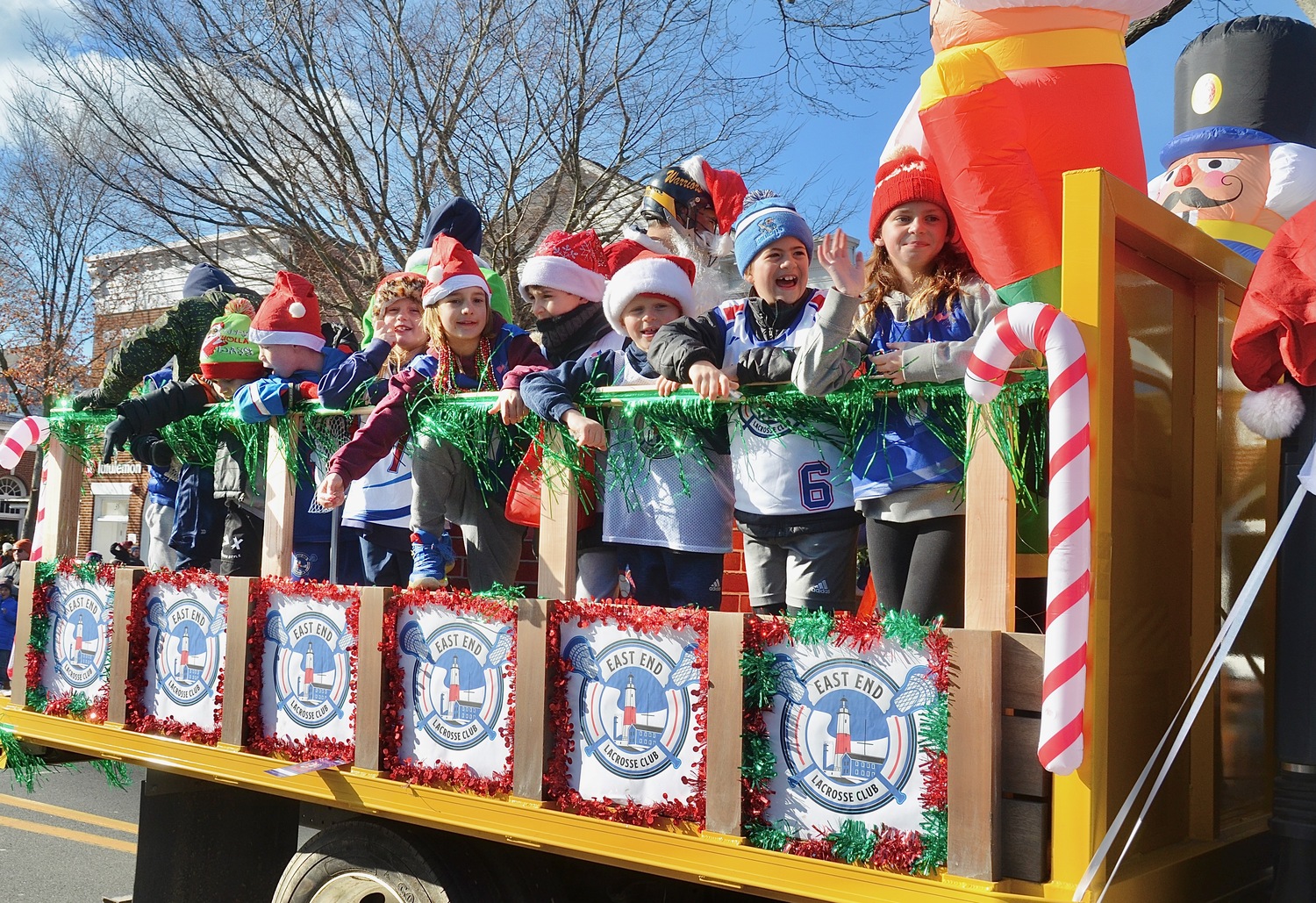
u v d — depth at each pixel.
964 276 2.95
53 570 4.36
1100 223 2.37
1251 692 3.23
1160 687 2.72
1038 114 3.14
